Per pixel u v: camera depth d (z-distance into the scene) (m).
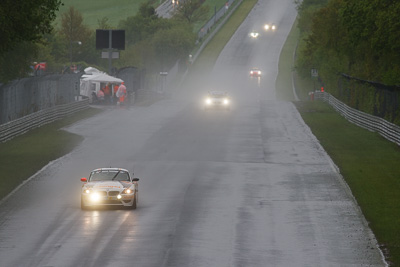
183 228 61.28
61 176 91.50
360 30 167.25
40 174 92.81
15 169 96.19
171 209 70.06
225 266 48.97
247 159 107.94
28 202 74.06
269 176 92.62
